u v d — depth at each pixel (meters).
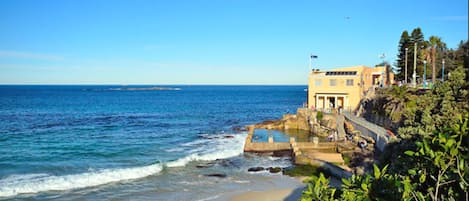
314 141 41.00
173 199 25.41
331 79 65.81
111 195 26.12
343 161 33.16
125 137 52.34
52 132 56.06
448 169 5.98
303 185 28.83
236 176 31.55
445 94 29.06
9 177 29.88
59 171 32.25
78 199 25.16
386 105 44.81
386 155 29.33
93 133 55.81
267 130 60.31
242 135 55.25
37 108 103.75
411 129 27.33
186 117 84.94
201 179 30.52
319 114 59.09
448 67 70.50
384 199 5.95
